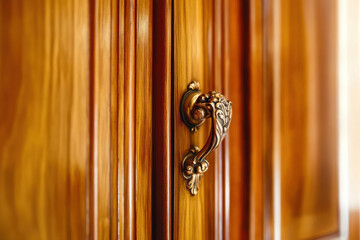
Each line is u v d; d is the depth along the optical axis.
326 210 0.70
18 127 0.47
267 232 0.64
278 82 0.65
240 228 0.61
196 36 0.57
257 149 0.63
